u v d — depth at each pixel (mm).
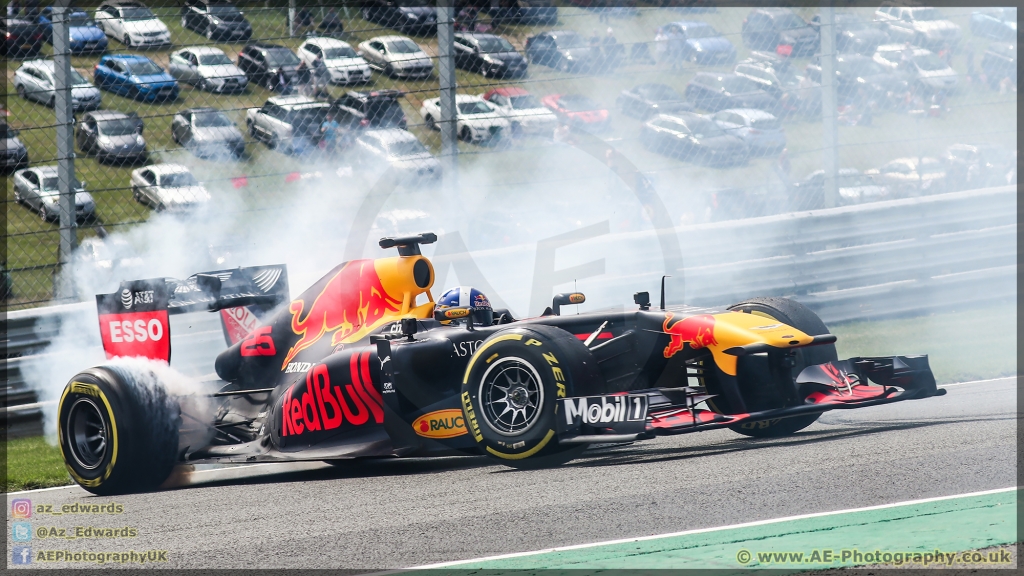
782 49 61156
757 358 17641
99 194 54188
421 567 11391
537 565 11141
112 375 18922
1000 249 37688
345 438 18641
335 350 19516
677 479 14984
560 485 15250
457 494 15305
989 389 23656
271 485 18453
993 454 15211
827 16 35938
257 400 21219
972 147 50219
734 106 59906
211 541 13570
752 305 19500
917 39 62188
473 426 16922
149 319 20406
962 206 37375
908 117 61375
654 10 74875
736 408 17344
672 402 17703
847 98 62875
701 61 64250
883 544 11172
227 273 22297
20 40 36219
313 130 49656
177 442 19203
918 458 15227
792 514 12555
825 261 36125
